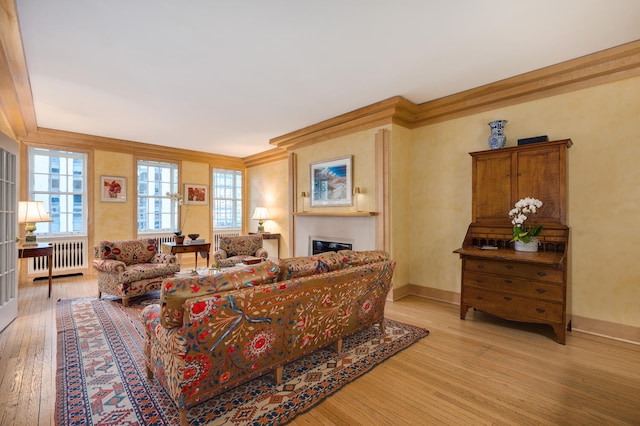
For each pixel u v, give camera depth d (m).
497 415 1.83
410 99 4.04
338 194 4.86
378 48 2.78
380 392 2.06
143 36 2.55
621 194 2.90
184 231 6.94
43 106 4.12
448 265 4.13
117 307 3.89
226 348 1.79
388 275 2.85
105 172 5.90
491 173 3.55
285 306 2.03
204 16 2.30
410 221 4.51
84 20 2.32
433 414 1.84
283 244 6.85
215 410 1.85
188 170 7.03
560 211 3.10
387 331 3.09
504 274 3.13
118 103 4.05
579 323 3.12
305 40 2.64
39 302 4.09
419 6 2.20
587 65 2.96
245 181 8.03
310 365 2.40
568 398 1.99
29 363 2.43
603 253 2.99
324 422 1.76
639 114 2.81
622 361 2.48
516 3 2.17
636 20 2.37
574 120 3.15
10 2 2.06
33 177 5.27
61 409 1.85
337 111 4.48
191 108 4.29
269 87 3.61
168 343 1.74
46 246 4.40
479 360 2.51
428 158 4.32
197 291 1.67
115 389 2.07
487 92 3.62
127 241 4.56
